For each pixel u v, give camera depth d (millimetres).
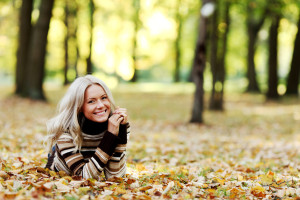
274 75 19391
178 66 30422
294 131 10227
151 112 14484
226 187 3402
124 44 33094
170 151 6375
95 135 2885
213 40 14492
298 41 20641
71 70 29438
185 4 19625
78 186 2764
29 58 14648
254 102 18859
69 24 24500
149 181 3430
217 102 14742
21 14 15133
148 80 49875
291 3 14516
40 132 7719
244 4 14250
